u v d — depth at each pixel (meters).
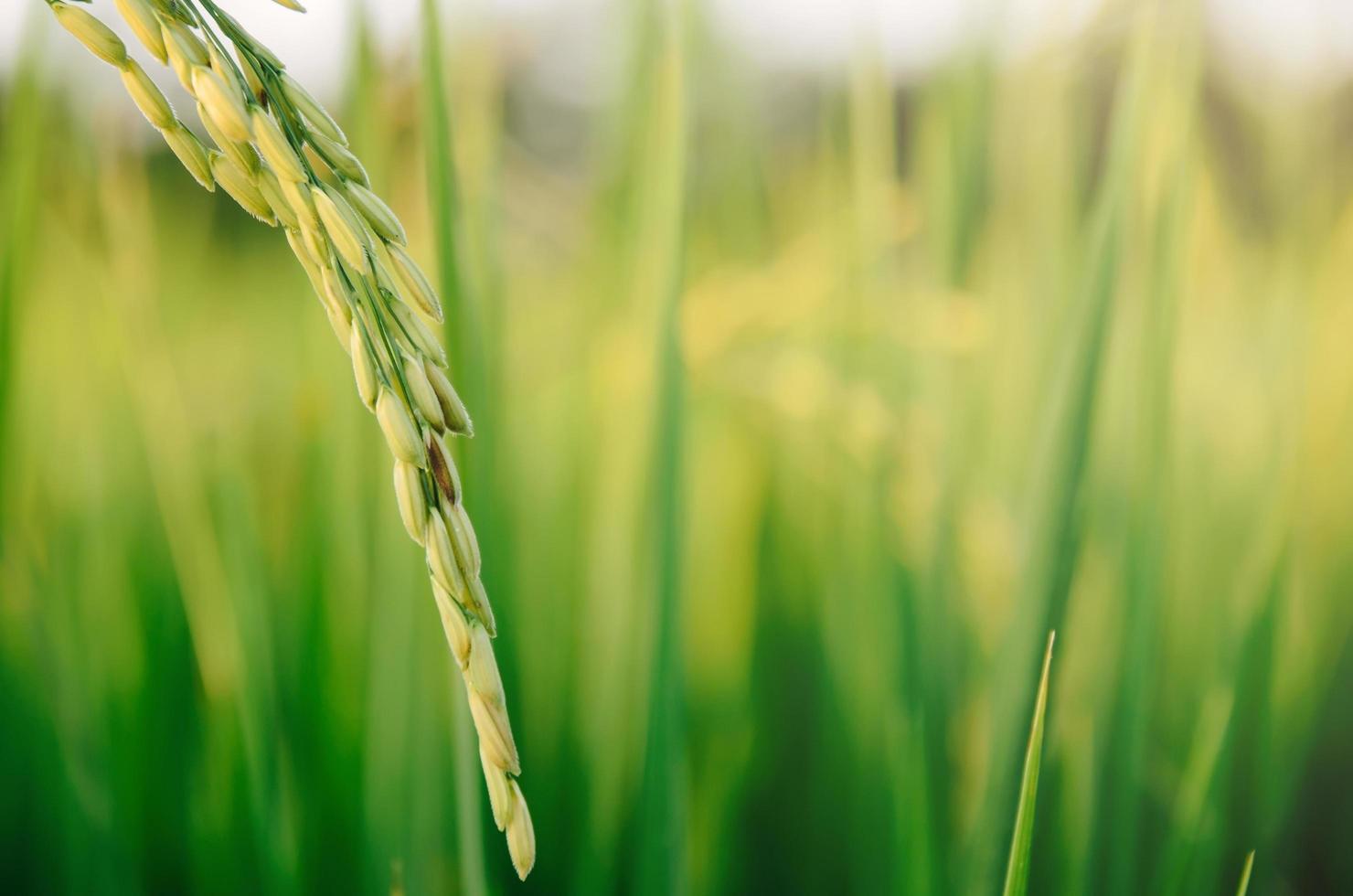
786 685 0.73
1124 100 0.48
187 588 0.60
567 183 0.72
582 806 0.62
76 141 0.64
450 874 0.58
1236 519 0.72
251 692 0.55
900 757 0.56
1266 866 0.60
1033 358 0.66
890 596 0.62
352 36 0.51
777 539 0.76
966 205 0.63
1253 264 0.74
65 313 0.73
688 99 0.51
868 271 0.67
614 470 0.65
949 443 0.61
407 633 0.54
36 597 0.60
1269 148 0.67
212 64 0.32
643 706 0.56
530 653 0.65
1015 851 0.39
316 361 0.64
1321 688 0.68
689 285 0.74
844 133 0.74
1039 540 0.48
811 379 0.69
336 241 0.32
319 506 0.64
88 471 0.69
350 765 0.60
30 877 0.62
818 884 0.65
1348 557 0.72
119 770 0.62
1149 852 0.62
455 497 0.32
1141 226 0.58
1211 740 0.53
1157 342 0.54
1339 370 0.74
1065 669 0.59
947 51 0.64
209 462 0.67
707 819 0.65
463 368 0.46
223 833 0.60
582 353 0.69
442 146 0.44
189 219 0.80
